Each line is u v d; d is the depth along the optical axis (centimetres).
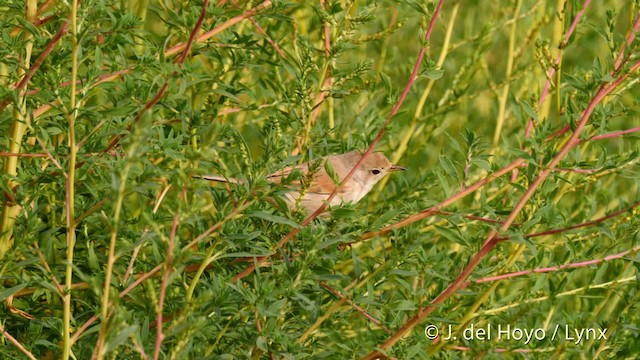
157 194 910
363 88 1039
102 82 819
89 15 808
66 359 683
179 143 771
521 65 1356
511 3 1376
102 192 872
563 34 1001
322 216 930
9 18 934
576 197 1295
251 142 1245
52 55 818
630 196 1297
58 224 879
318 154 1047
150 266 854
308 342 912
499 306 947
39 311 916
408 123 1329
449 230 848
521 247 971
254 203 750
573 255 852
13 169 877
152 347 737
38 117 848
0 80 866
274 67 1109
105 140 841
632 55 812
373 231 885
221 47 953
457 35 1578
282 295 800
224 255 749
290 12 1158
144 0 1066
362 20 947
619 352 1015
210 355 773
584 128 877
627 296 964
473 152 939
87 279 611
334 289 860
